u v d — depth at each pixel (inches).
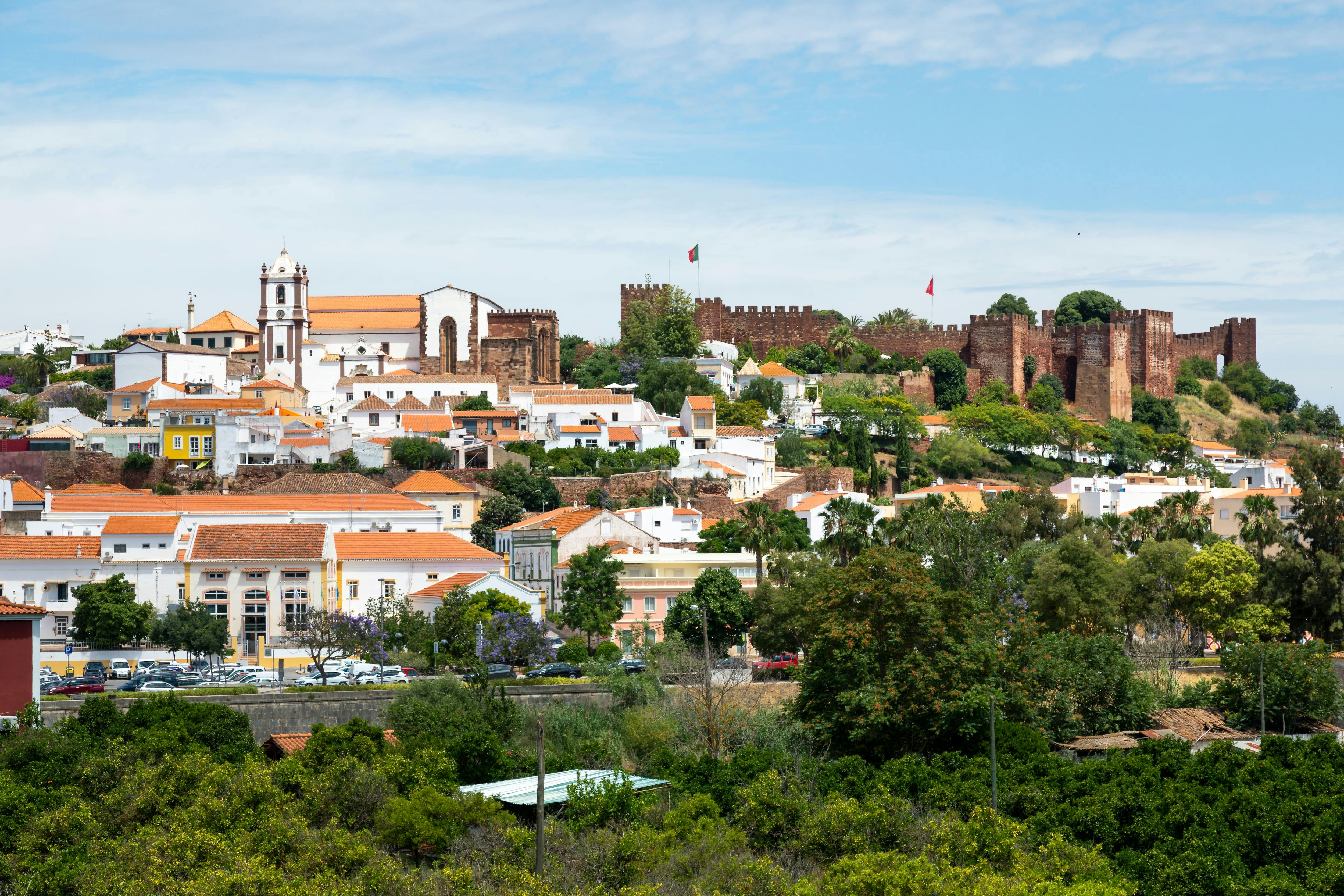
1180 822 3201.3
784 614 4990.2
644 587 5698.8
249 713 3991.1
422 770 3331.7
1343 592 5369.1
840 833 3063.5
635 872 2819.9
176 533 5802.2
